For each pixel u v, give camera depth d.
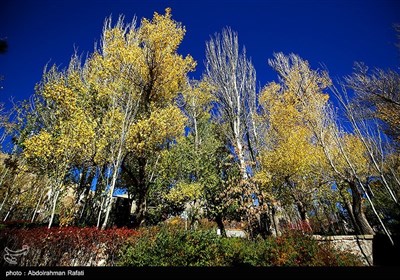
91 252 7.50
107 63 11.88
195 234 6.77
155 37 12.98
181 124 12.84
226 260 6.10
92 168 11.99
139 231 8.69
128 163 13.98
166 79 13.69
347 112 9.92
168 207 16.66
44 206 13.12
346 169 10.64
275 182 12.60
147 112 12.48
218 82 16.06
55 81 12.03
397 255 7.56
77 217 12.09
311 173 12.37
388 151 10.06
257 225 11.05
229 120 15.49
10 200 12.30
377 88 9.26
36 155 8.77
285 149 12.17
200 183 14.72
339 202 14.40
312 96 12.05
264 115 15.92
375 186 13.25
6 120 11.70
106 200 10.52
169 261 5.84
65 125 9.43
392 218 12.47
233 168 14.22
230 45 16.72
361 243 8.05
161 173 15.39
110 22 14.86
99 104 11.98
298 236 6.61
